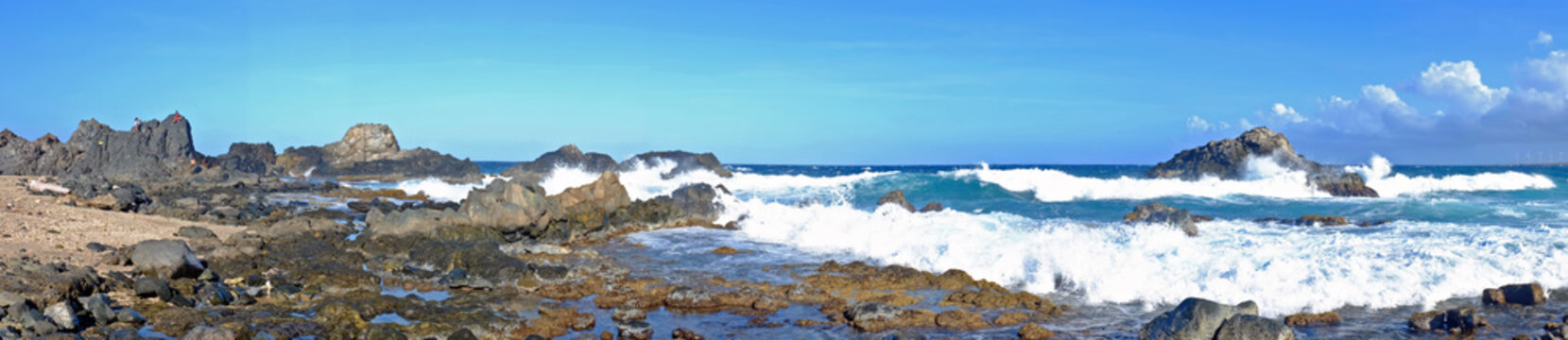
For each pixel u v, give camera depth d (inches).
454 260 751.7
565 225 1034.1
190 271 647.1
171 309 525.0
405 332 508.1
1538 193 1637.6
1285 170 2346.2
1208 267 717.9
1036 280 715.4
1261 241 869.2
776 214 1202.6
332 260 766.5
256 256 756.6
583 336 534.9
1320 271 684.7
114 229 878.4
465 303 615.8
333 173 3280.0
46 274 542.3
